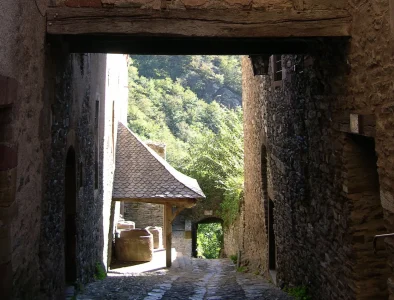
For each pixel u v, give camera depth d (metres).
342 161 4.93
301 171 6.76
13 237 3.94
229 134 21.59
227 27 4.66
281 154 8.18
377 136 4.04
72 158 7.20
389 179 3.87
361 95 4.38
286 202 7.89
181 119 35.59
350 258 4.86
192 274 12.12
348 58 4.66
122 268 12.81
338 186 5.13
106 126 11.81
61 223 5.93
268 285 8.95
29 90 4.31
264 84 9.83
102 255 11.02
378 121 4.01
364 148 4.86
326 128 5.47
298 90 6.78
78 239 7.77
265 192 10.33
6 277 3.79
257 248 11.47
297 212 7.13
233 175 19.05
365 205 4.81
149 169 13.69
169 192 12.89
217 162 20.95
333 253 5.43
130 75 36.22
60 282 5.88
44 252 5.00
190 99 36.78
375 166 4.84
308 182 6.41
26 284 4.35
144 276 11.15
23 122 4.16
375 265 4.77
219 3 4.66
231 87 40.31
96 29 4.62
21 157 4.13
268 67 9.12
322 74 5.52
